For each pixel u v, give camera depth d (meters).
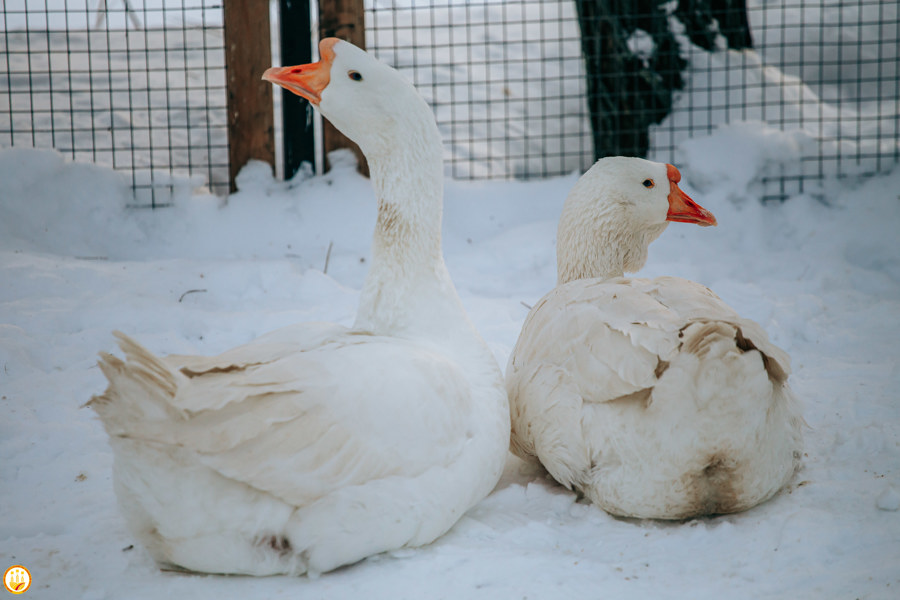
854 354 5.36
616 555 3.19
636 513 3.37
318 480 2.85
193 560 2.94
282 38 8.26
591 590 2.91
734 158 8.38
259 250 7.65
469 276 7.14
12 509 3.60
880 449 3.95
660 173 4.56
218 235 7.79
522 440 3.75
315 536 2.90
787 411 3.47
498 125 10.31
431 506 3.06
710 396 3.05
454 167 9.41
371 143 3.55
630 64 8.86
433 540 3.21
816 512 3.35
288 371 2.93
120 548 3.28
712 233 7.98
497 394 3.46
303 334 3.46
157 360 2.69
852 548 3.11
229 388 2.80
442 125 10.23
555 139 10.08
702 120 9.11
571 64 11.64
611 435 3.28
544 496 3.68
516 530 3.34
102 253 7.50
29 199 7.57
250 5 8.05
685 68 9.23
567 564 3.07
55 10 8.01
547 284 6.97
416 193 3.53
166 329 5.76
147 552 3.14
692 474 3.18
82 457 4.07
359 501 2.91
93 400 2.73
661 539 3.28
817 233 7.73
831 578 2.91
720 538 3.26
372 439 2.94
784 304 6.18
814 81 11.16
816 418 4.40
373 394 2.96
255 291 6.65
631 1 8.86
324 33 8.22
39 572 3.09
